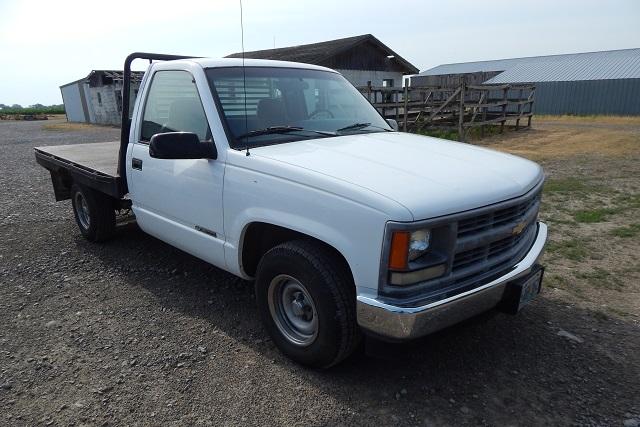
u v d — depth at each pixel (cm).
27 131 2644
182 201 361
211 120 330
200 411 264
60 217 667
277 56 2556
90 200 507
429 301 237
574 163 1077
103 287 425
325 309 268
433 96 1755
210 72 349
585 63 4059
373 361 309
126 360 312
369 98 1509
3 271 464
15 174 1079
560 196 741
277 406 267
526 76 4144
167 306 387
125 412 264
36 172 1107
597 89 3275
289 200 275
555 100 3466
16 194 838
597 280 429
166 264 477
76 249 525
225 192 317
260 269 305
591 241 529
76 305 391
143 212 416
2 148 1714
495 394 276
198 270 461
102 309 383
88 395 278
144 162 397
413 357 312
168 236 395
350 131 373
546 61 4534
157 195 389
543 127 2069
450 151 329
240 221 310
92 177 472
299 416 259
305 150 307
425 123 1630
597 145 1389
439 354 316
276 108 358
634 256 483
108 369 303
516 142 1513
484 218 260
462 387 283
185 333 345
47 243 548
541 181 320
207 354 318
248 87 355
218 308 383
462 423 253
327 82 416
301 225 269
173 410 265
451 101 1656
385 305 234
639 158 1130
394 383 287
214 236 342
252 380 290
